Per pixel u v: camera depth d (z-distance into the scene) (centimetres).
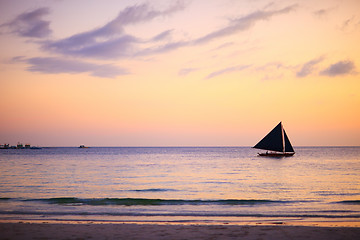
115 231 977
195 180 3114
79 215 1375
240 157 9412
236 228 1030
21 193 2184
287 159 7838
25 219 1278
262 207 1592
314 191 2236
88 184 2753
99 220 1257
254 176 3509
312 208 1558
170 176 3538
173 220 1259
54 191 2288
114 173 3906
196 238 892
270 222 1211
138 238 890
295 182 2856
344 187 2456
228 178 3294
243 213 1423
